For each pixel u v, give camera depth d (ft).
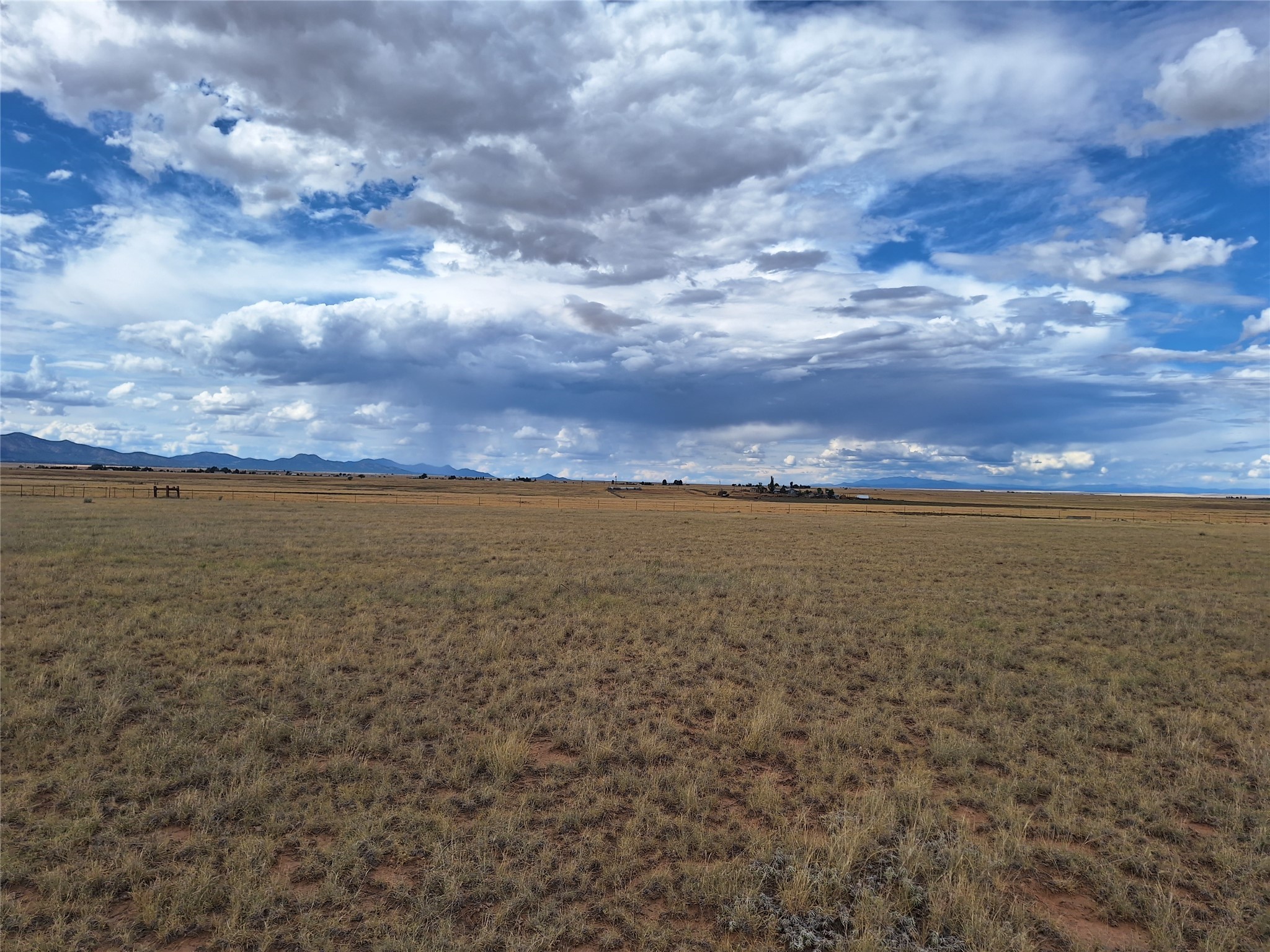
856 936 17.12
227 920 17.37
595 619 55.11
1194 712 35.47
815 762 28.53
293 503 241.55
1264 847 22.47
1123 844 22.24
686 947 16.84
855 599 68.18
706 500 495.41
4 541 89.51
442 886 18.95
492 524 164.76
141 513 153.89
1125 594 74.49
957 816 24.27
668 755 28.78
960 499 654.12
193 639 44.88
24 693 33.35
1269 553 124.47
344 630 49.26
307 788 24.75
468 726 31.48
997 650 47.78
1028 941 17.21
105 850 20.27
